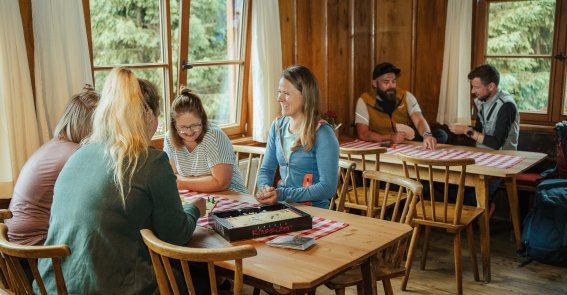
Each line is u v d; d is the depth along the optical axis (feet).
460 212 10.19
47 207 7.29
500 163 11.40
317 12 15.46
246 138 14.52
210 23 13.38
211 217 6.88
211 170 8.79
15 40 9.35
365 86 16.84
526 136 14.88
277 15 13.94
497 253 12.66
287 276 5.38
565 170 12.62
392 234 6.63
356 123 14.76
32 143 9.67
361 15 16.57
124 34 11.67
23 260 7.36
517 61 15.37
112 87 5.85
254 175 14.24
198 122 8.68
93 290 5.55
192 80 13.28
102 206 5.56
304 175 8.45
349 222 7.09
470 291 10.66
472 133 13.17
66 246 5.15
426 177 11.54
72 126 7.27
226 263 5.77
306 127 8.20
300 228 6.76
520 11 15.10
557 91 14.80
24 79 9.50
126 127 5.74
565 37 14.51
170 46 12.52
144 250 5.82
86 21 10.83
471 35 15.48
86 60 10.27
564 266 11.76
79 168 5.82
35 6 9.64
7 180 9.50
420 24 16.10
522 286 10.87
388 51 16.58
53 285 5.80
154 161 5.79
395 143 13.76
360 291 7.39
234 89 14.43
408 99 14.82
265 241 6.40
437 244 13.26
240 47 14.24
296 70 8.20
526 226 12.29
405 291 10.68
